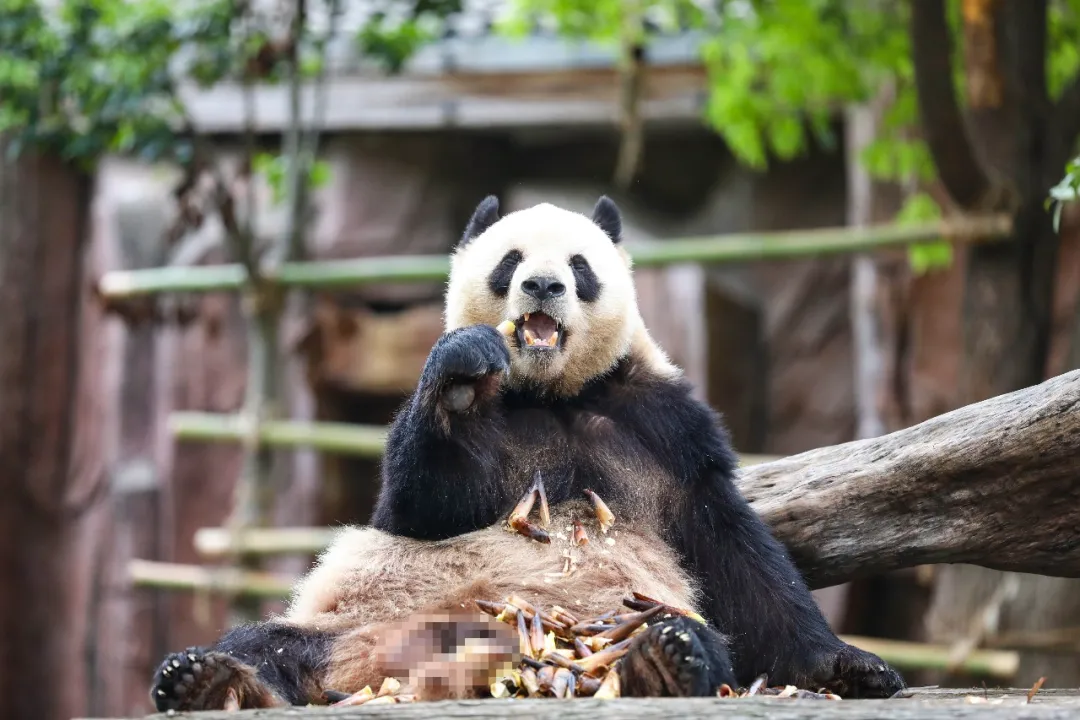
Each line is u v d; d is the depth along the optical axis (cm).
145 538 2228
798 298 2548
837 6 1844
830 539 909
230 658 671
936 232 1692
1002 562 886
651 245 1983
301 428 1745
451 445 782
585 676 677
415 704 611
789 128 2089
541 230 898
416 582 780
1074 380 835
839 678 773
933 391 2109
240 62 1794
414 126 2430
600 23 2105
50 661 2191
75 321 2155
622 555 785
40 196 2095
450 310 930
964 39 1558
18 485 2145
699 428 855
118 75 1719
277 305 1767
